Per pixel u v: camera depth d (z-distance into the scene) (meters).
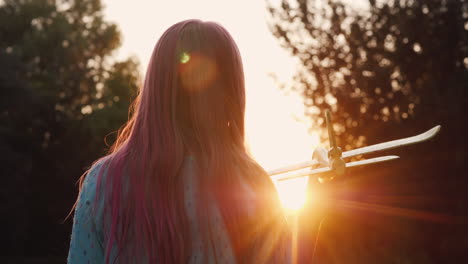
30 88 29.33
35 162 32.84
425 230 10.80
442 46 11.67
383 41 12.20
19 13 37.66
